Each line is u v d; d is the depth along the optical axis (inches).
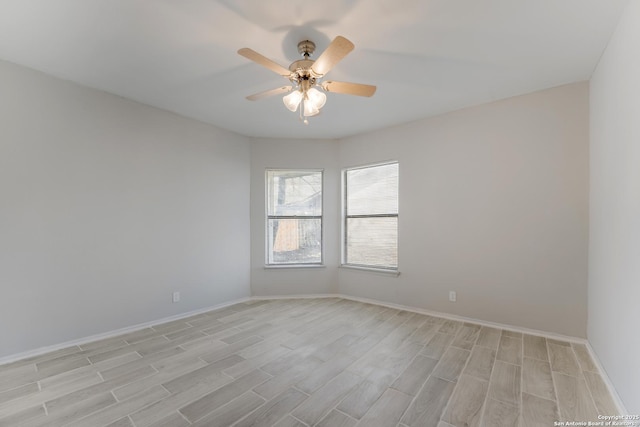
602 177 93.4
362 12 75.1
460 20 78.1
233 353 104.1
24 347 99.9
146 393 80.0
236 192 170.1
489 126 130.0
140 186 129.9
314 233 184.9
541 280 118.0
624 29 73.8
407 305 154.0
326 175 182.4
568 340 112.5
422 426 67.3
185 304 145.1
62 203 108.3
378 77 108.8
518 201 123.1
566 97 113.6
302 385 83.8
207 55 95.0
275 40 87.2
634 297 66.8
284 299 176.1
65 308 108.7
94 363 96.6
